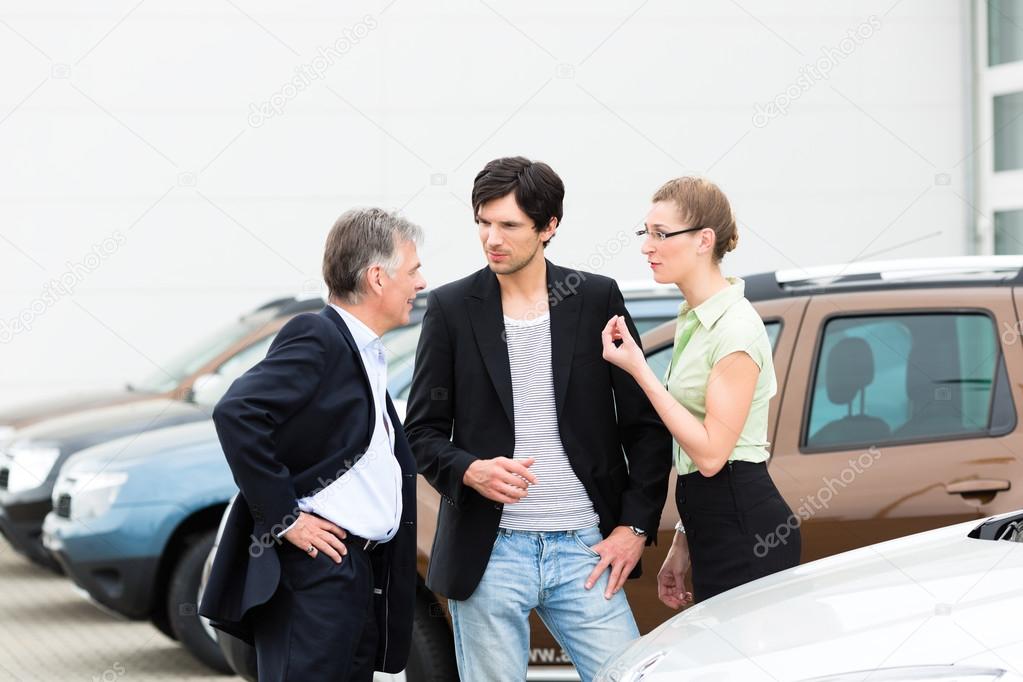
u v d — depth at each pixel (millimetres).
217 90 12406
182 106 12391
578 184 12438
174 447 7062
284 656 3686
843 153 12609
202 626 6812
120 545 6828
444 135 12414
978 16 12523
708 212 4090
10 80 12289
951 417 5172
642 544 4254
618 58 12422
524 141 12422
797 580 3676
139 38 12367
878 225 12672
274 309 9117
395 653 3996
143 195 12406
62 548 6934
